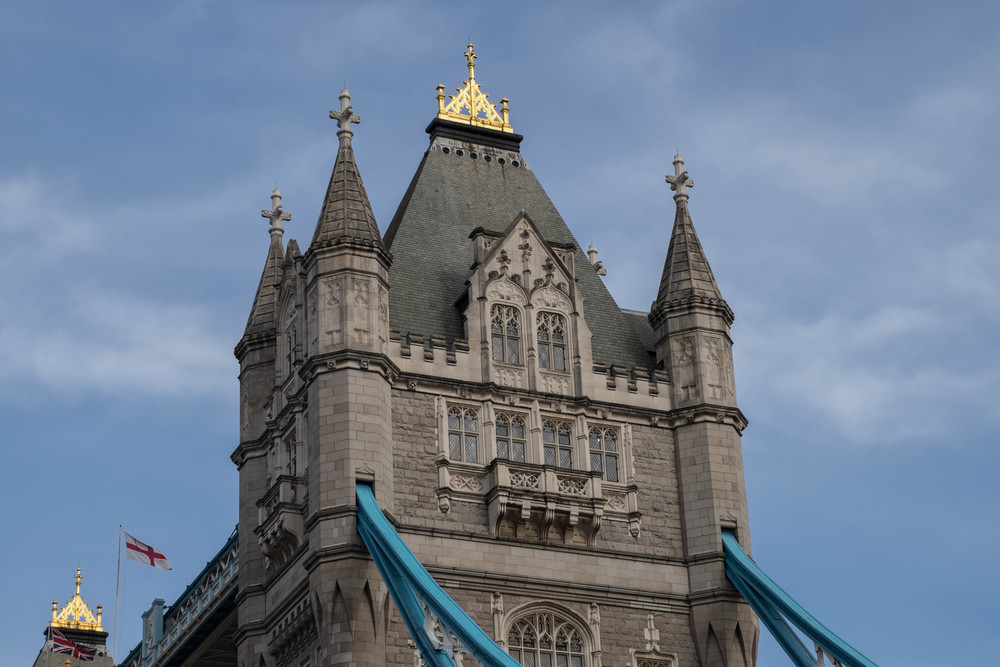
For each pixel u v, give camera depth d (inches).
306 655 3789.4
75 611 5802.2
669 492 4052.7
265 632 3956.7
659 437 4101.9
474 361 3976.4
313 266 3917.3
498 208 4394.7
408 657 3651.6
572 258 4178.2
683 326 4190.5
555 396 4013.3
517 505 3843.5
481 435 3924.7
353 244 3902.6
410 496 3796.8
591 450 4023.1
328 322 3848.4
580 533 3917.3
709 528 3993.6
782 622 3848.4
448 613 3383.4
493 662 3280.0
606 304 4335.6
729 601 3932.1
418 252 4190.5
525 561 3838.6
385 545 3565.5
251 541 4052.7
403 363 3900.1
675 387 4146.2
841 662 3614.7
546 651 3799.2
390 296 4040.4
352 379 3786.9
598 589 3875.5
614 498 3988.7
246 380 4239.7
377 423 3774.6
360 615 3609.7
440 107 4544.8
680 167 4431.6
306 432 3900.1
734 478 4069.9
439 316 4072.3
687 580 3973.9
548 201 4483.3
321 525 3673.7
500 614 3767.2
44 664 5585.6
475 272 4057.6
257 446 4146.2
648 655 3875.5
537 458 3934.5
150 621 4869.6
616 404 4065.0
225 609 4372.5
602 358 4185.5
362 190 4020.7
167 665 4628.4
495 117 4589.1
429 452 3855.8
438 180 4392.2
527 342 4045.3
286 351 4121.6
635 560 3941.9
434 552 3767.2
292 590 3831.2
